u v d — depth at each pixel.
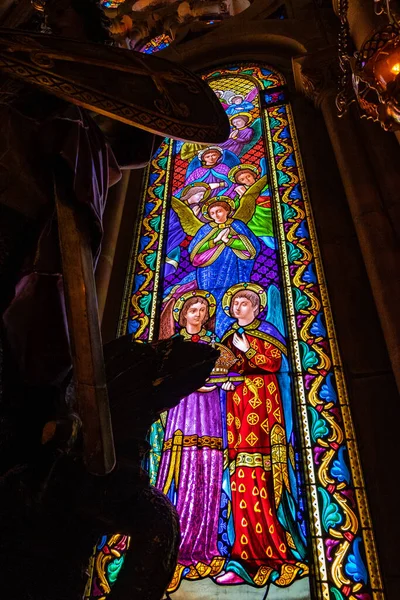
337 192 4.71
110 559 3.02
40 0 2.32
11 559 1.70
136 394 2.13
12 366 1.77
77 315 1.58
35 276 1.76
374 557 2.81
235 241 4.67
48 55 1.76
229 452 3.36
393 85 2.95
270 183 5.07
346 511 3.00
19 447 1.73
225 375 3.75
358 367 3.56
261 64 6.59
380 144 4.67
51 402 1.75
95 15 2.35
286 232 4.59
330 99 5.36
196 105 2.00
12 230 1.75
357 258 4.17
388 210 4.14
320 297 4.05
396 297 3.53
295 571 2.85
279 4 7.09
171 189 5.40
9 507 1.71
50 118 1.80
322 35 6.36
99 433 1.52
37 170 1.74
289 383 3.63
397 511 2.93
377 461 3.13
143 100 1.87
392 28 3.02
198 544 3.02
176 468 3.34
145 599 1.77
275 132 5.57
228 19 7.12
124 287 4.57
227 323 4.09
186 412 3.59
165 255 4.77
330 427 3.34
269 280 4.29
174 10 7.84
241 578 2.86
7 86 1.92
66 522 1.79
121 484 1.88
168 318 4.25
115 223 4.97
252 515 3.09
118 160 2.24
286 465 3.26
